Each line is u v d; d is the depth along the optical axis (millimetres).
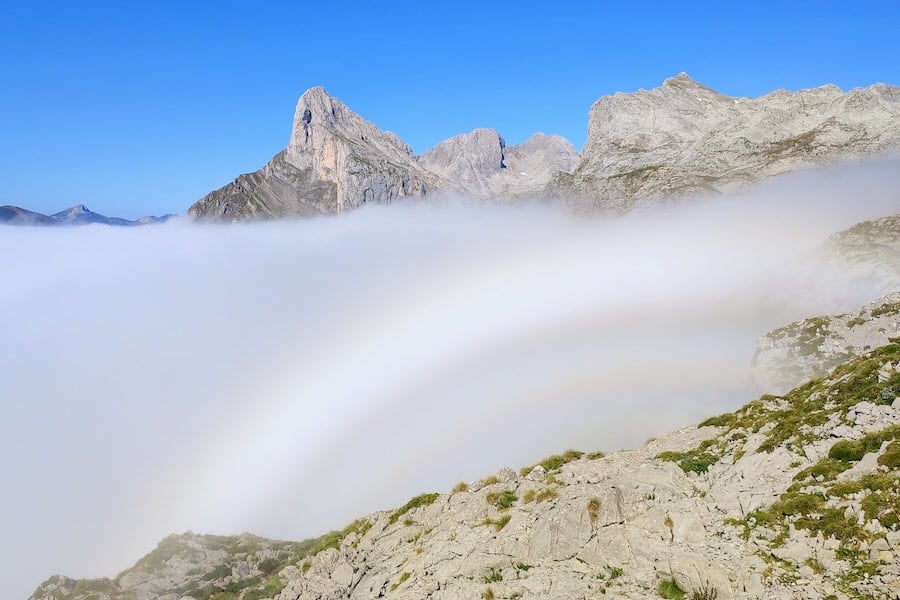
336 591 37938
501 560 32219
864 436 29781
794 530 26719
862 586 23000
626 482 34500
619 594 27469
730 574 26000
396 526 44156
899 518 24375
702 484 33469
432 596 31672
